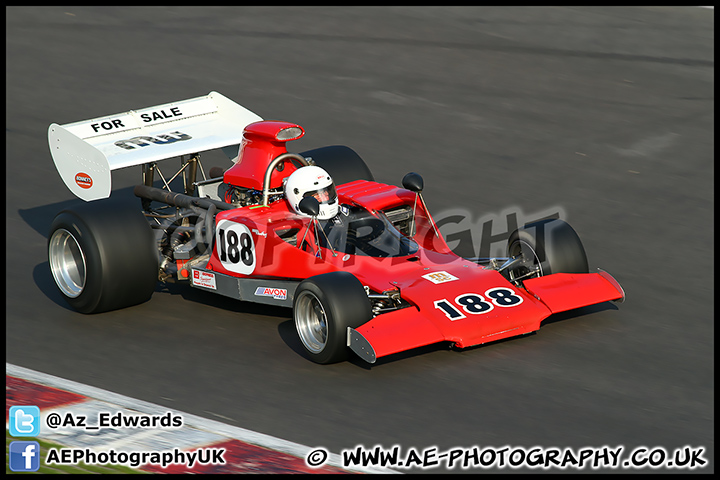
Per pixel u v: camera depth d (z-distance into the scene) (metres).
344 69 52.12
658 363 22.53
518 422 19.64
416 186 25.31
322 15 62.25
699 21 63.41
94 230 24.28
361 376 21.61
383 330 21.19
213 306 25.86
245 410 19.97
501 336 22.14
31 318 24.88
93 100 46.25
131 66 51.62
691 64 54.56
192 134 30.02
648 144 42.09
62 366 22.06
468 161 39.50
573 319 24.92
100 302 24.59
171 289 27.19
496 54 55.44
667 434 19.31
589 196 35.88
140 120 30.39
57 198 34.53
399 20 61.59
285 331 24.17
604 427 19.53
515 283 24.86
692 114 46.44
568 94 49.06
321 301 21.48
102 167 27.22
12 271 28.12
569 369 22.05
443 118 45.00
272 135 26.45
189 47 55.19
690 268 29.27
